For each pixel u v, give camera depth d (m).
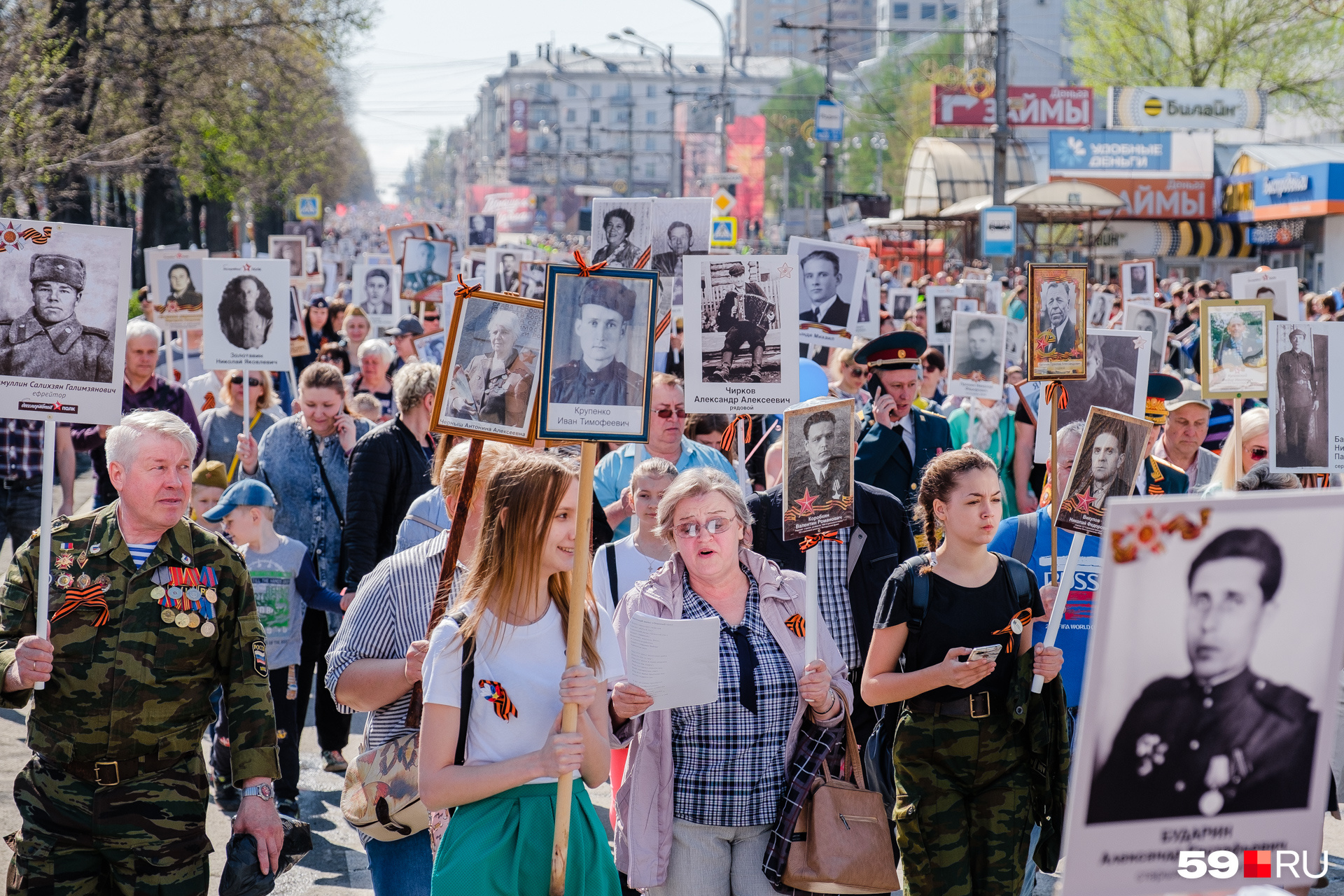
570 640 3.23
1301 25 43.22
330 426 6.96
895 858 3.94
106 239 3.97
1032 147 51.41
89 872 3.68
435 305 13.85
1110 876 2.15
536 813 3.26
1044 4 71.06
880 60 81.69
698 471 4.01
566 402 3.44
